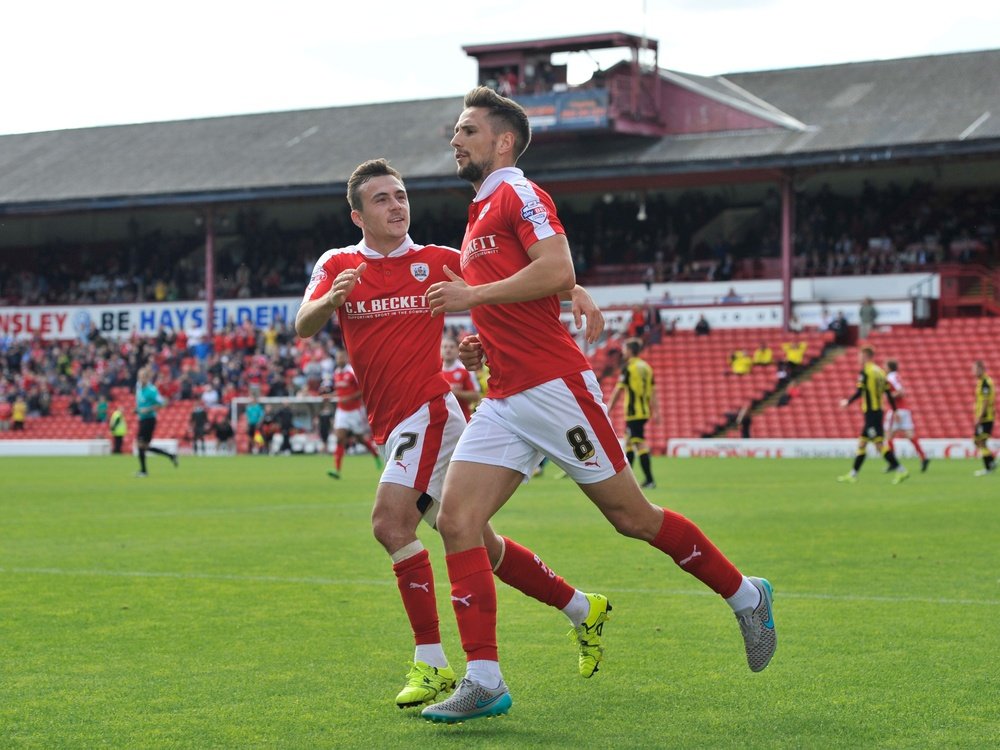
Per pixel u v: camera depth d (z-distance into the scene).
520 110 7.76
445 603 11.55
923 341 51.19
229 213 71.38
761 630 7.98
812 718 7.27
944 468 36.84
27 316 67.00
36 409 63.19
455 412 8.33
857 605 11.27
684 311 56.12
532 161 58.19
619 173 54.91
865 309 52.41
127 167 68.06
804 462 41.47
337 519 20.86
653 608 11.21
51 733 7.00
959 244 57.69
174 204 62.34
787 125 56.44
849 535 17.30
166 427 59.75
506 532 18.09
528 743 6.77
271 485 30.88
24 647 9.49
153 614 11.01
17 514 22.08
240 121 73.44
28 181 68.19
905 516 20.30
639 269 61.78
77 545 16.72
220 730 7.07
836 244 59.22
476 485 7.46
